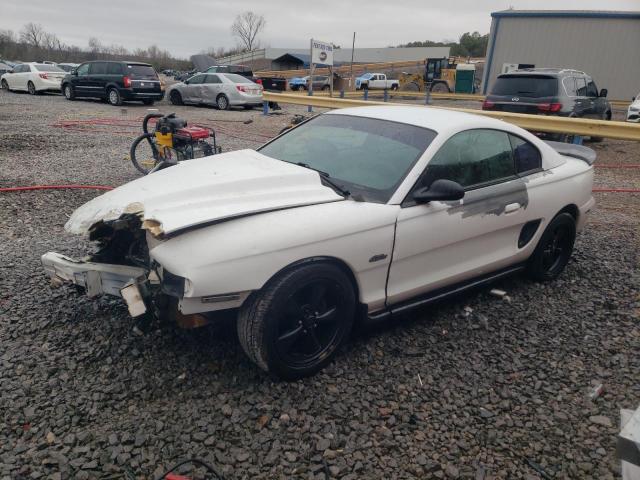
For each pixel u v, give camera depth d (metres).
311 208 3.00
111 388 2.87
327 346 3.14
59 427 2.58
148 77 19.47
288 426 2.68
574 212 4.66
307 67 64.44
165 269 2.71
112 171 7.98
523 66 27.23
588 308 4.18
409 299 3.55
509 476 2.47
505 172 4.00
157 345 3.27
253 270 2.67
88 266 3.21
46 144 10.02
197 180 3.12
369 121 3.96
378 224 3.11
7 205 6.01
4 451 2.42
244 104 19.30
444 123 3.73
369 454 2.54
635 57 27.66
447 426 2.77
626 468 1.94
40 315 3.57
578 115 11.86
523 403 2.98
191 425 2.64
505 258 4.06
